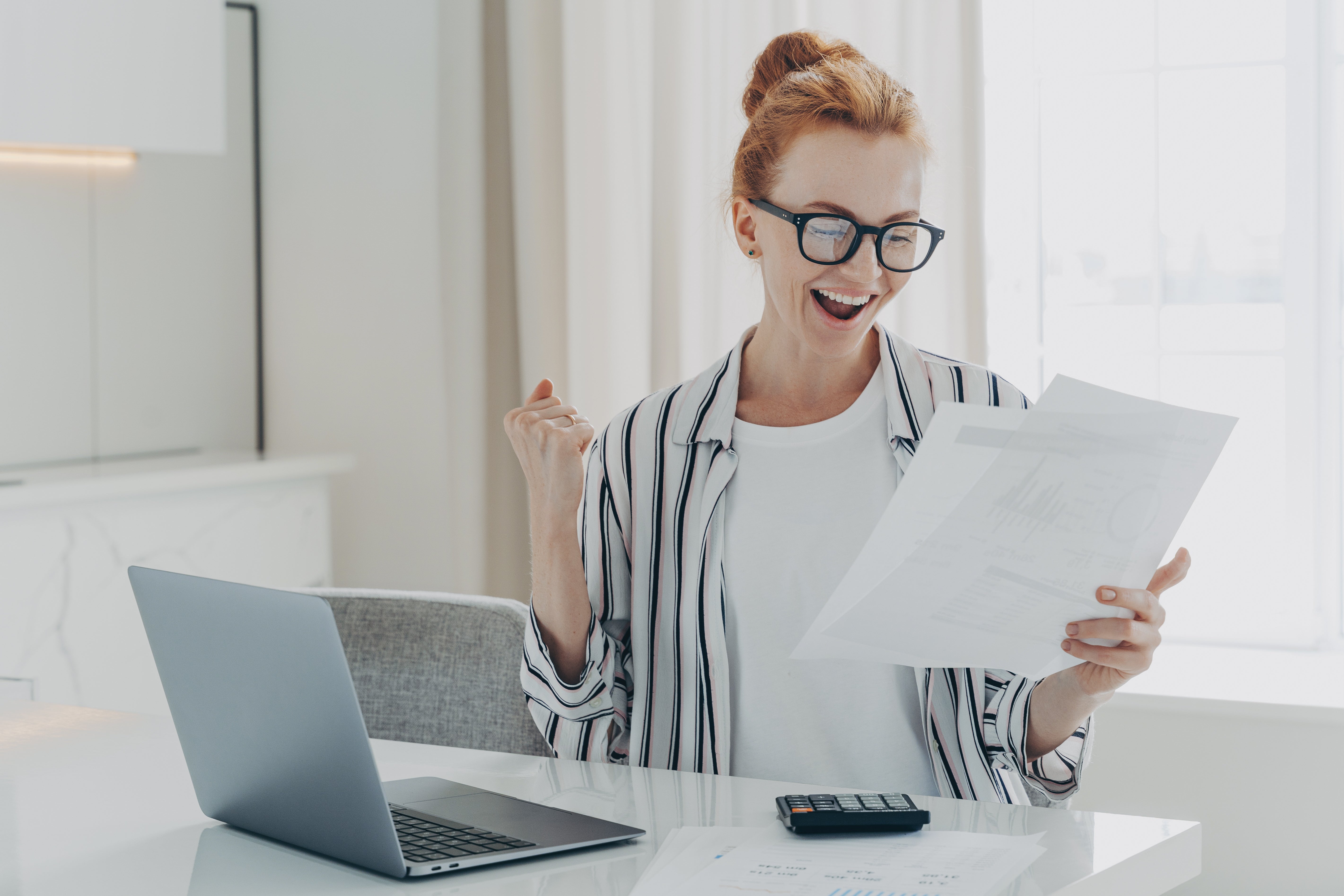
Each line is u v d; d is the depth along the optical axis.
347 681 0.76
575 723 1.18
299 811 0.84
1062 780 1.12
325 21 2.90
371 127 2.87
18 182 2.62
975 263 2.09
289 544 2.64
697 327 2.31
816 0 2.18
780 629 1.15
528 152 2.44
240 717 0.85
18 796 0.99
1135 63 2.32
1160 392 2.34
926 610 0.90
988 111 2.41
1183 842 0.84
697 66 2.29
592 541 1.23
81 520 2.23
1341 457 2.26
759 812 0.91
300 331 2.99
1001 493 0.84
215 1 2.56
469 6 2.51
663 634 1.20
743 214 1.20
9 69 2.23
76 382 2.72
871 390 1.18
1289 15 2.22
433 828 0.87
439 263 2.80
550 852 0.82
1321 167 2.23
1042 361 2.41
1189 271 2.31
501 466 2.60
